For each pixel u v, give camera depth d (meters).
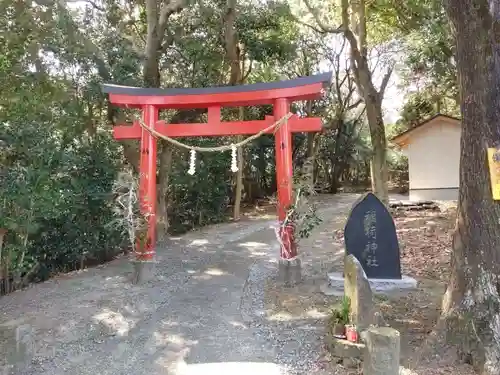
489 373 3.53
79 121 9.20
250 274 7.45
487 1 3.72
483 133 3.78
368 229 6.36
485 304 3.71
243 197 19.16
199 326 5.10
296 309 5.56
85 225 8.79
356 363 3.88
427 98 19.27
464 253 3.89
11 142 6.40
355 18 13.06
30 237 7.98
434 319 5.00
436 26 10.36
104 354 4.36
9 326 4.87
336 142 23.16
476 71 3.81
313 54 19.42
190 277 7.29
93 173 9.07
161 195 10.97
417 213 13.75
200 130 7.25
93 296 6.08
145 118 7.22
